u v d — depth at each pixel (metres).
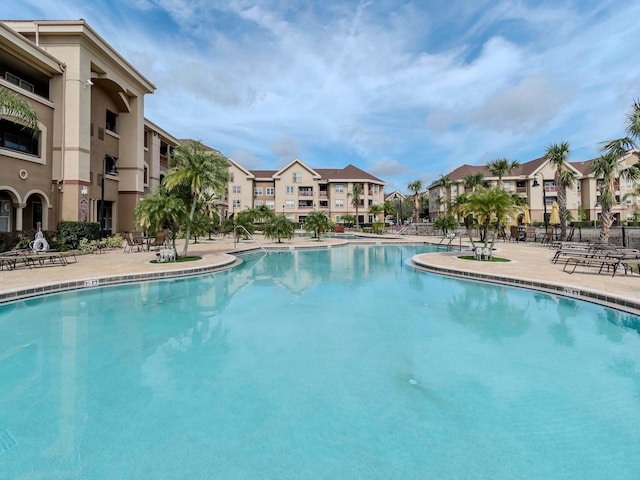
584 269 11.49
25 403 3.81
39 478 2.71
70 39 18.58
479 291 9.37
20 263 12.39
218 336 5.93
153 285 10.16
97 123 22.17
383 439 3.19
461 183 51.97
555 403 3.78
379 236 37.31
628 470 2.78
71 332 6.11
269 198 64.06
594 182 50.19
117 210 24.67
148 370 4.65
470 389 4.09
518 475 2.73
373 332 6.12
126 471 2.79
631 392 4.01
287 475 2.75
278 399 3.90
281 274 12.31
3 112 11.00
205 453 3.01
